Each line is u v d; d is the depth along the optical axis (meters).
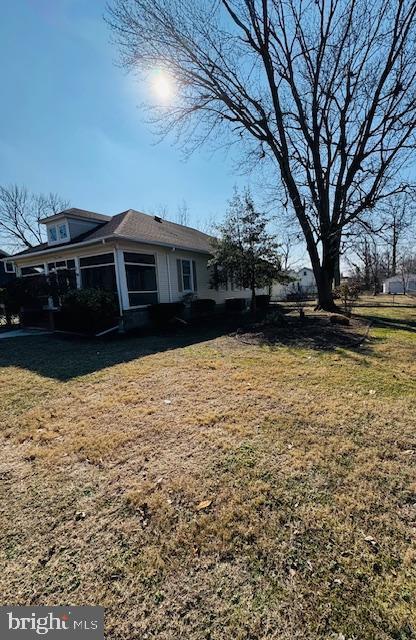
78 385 4.44
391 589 1.42
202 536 1.75
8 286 10.99
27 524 1.88
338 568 1.53
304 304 18.19
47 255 11.66
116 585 1.49
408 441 2.67
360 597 1.39
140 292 10.30
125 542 1.73
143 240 9.63
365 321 9.22
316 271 11.68
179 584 1.49
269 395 3.79
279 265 12.46
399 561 1.56
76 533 1.81
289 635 1.25
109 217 12.95
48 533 1.81
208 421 3.14
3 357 6.35
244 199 11.68
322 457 2.47
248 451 2.58
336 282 18.70
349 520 1.83
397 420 3.05
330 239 11.08
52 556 1.66
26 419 3.38
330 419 3.10
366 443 2.66
